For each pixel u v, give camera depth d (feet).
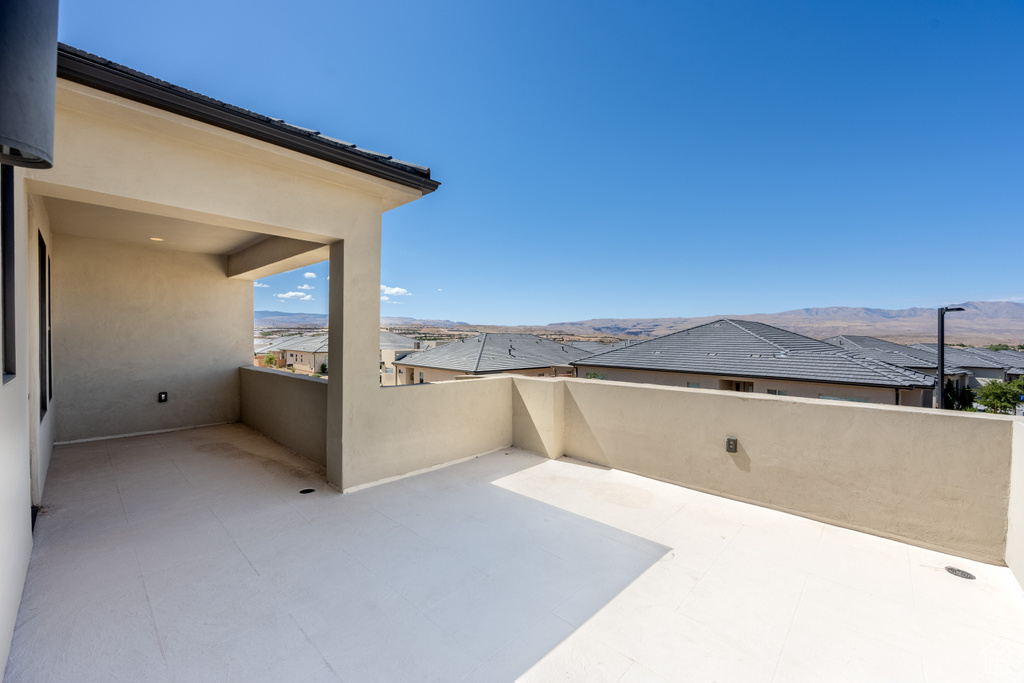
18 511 7.36
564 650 6.70
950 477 9.76
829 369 44.11
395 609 7.70
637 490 13.76
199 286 22.24
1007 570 9.07
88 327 19.17
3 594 5.81
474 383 17.31
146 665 6.23
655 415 14.71
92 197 9.18
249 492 13.42
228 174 10.76
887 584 8.59
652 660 6.49
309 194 12.38
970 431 9.53
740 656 6.59
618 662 6.45
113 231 17.52
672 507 12.42
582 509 12.26
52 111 3.50
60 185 8.39
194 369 22.13
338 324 13.52
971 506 9.53
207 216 10.69
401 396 14.92
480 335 90.89
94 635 6.82
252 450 18.17
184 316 21.79
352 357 13.58
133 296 20.29
